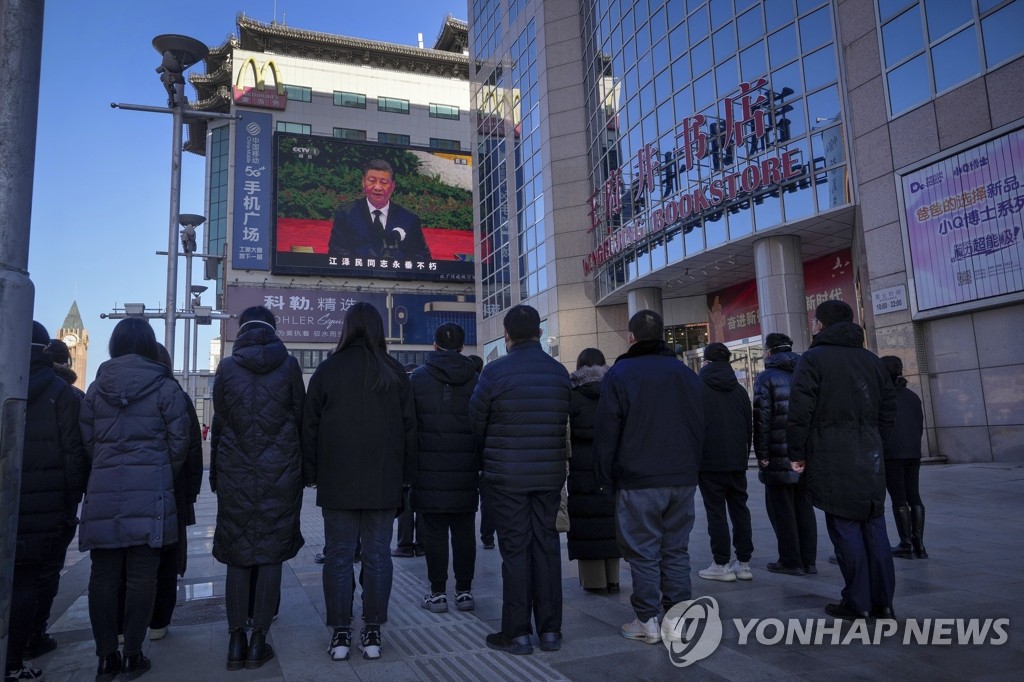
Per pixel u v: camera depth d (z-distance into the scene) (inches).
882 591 153.0
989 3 532.4
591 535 185.2
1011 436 529.3
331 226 2194.9
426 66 2529.5
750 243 783.1
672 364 151.4
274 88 2269.9
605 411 147.9
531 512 146.3
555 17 1211.2
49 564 147.3
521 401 145.1
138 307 663.1
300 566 239.3
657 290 1003.3
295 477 140.8
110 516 127.0
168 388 137.7
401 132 2411.4
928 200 583.8
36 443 130.2
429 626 160.2
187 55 591.5
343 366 145.5
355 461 140.1
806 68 705.6
